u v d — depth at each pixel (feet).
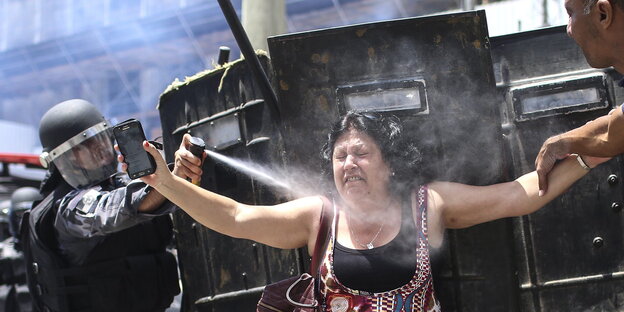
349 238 7.72
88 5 54.80
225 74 9.21
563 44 8.66
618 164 8.48
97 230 9.27
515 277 8.40
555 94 8.54
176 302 12.05
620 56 6.94
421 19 8.28
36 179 23.70
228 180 9.24
